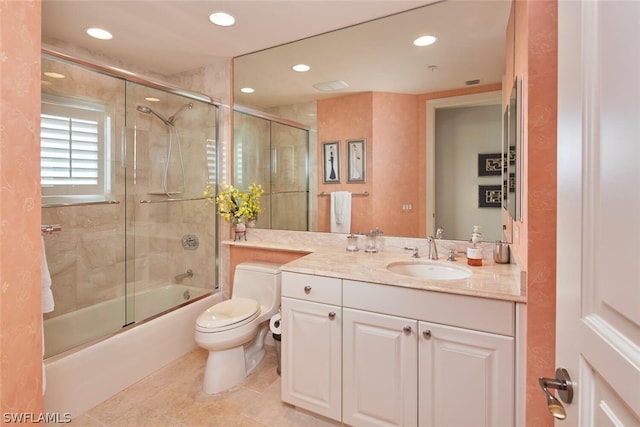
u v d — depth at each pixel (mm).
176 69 2920
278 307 2348
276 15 2027
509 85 1778
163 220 3016
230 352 2098
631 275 442
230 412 1844
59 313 2340
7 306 1077
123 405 1900
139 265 2840
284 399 1854
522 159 1355
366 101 2215
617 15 472
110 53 2578
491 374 1343
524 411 1278
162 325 2326
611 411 495
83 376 1835
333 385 1692
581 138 588
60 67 2273
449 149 2000
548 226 1209
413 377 1500
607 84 502
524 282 1257
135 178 2801
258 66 2582
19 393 1113
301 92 2441
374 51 2148
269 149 2615
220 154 2824
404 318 1515
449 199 2012
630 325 446
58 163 2324
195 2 1869
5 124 1067
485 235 1923
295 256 2510
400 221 2158
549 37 1176
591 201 559
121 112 2678
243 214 2709
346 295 1652
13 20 1083
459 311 1394
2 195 1062
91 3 1867
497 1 1830
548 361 1226
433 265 1874
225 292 2840
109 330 2117
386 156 2180
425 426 1480
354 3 1916
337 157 2350
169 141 2975
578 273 604
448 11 1933
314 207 2471
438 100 2014
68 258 2398
